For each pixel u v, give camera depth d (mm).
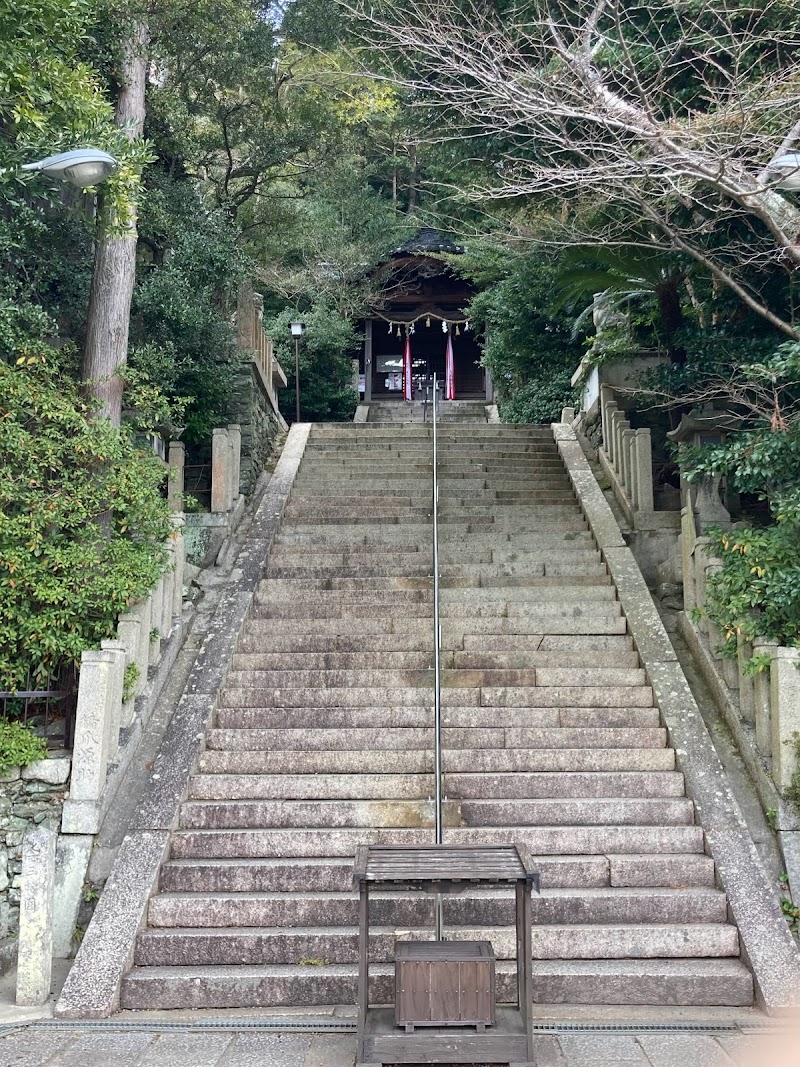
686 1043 3639
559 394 14859
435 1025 3391
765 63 6852
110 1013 3975
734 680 5918
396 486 10234
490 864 3455
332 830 4984
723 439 7797
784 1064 3432
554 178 6340
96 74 7207
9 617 5457
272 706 6188
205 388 9742
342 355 21719
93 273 7184
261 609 7398
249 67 11281
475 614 7258
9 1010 4055
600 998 4094
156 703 6160
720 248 7035
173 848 4922
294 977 4113
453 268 22000
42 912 4234
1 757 5012
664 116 7348
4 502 5730
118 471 6160
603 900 4508
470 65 6832
